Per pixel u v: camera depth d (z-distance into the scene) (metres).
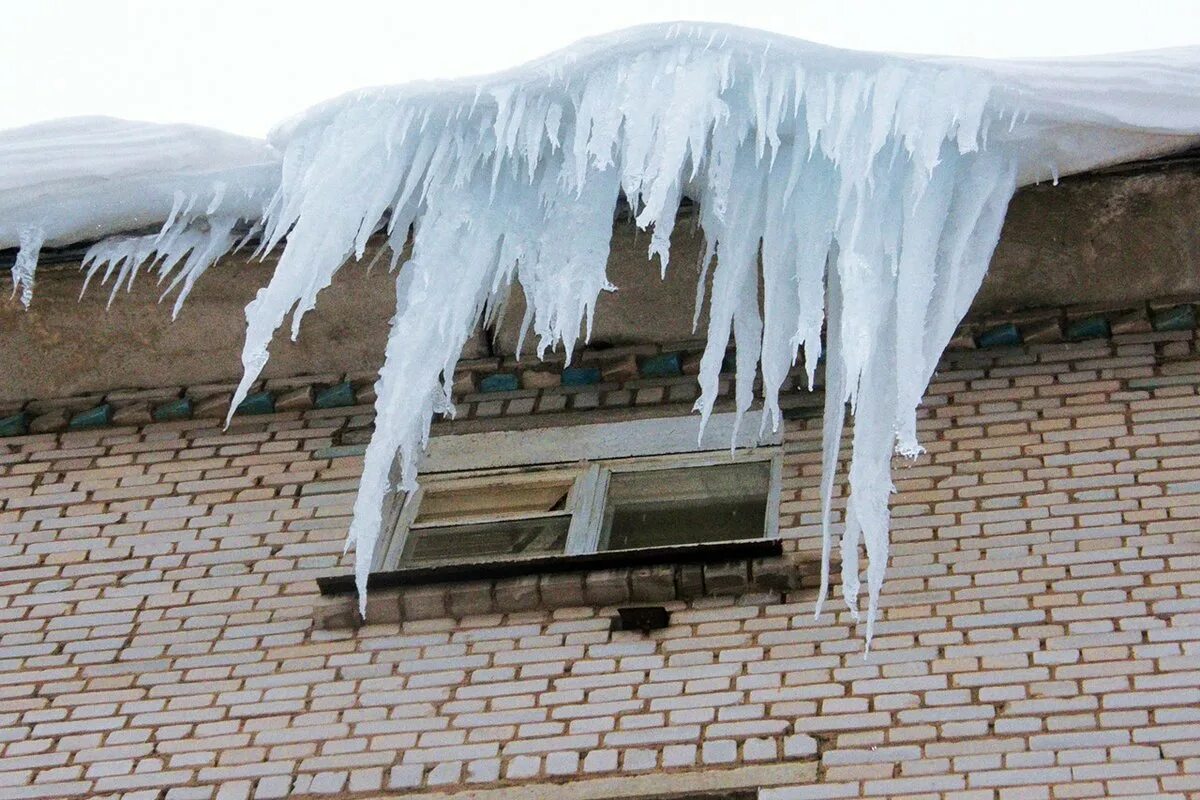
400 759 7.01
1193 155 7.54
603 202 7.50
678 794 6.69
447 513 8.04
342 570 7.84
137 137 7.91
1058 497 7.43
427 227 7.54
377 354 8.59
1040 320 8.12
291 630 7.62
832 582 7.29
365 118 7.59
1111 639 6.85
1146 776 6.38
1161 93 7.27
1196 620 6.85
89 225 8.12
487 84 7.44
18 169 7.87
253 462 8.40
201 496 8.29
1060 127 7.34
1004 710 6.68
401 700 7.23
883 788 6.52
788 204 7.39
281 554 7.96
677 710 6.96
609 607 7.42
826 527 6.77
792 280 7.39
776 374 7.29
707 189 7.57
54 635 7.80
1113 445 7.60
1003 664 6.84
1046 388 7.90
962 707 6.73
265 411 8.62
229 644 7.62
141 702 7.45
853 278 7.00
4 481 8.51
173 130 7.91
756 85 7.26
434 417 8.41
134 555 8.09
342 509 8.10
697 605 7.34
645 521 7.84
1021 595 7.09
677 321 8.36
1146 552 7.14
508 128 7.41
